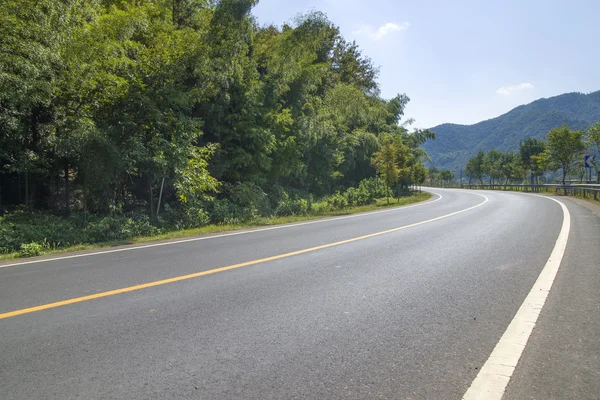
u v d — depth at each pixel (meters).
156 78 14.71
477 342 3.70
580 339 3.74
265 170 22.58
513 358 3.36
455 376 3.07
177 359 3.38
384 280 5.96
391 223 13.84
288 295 5.22
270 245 9.33
